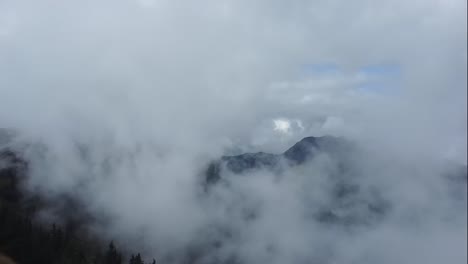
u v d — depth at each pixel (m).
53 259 147.38
